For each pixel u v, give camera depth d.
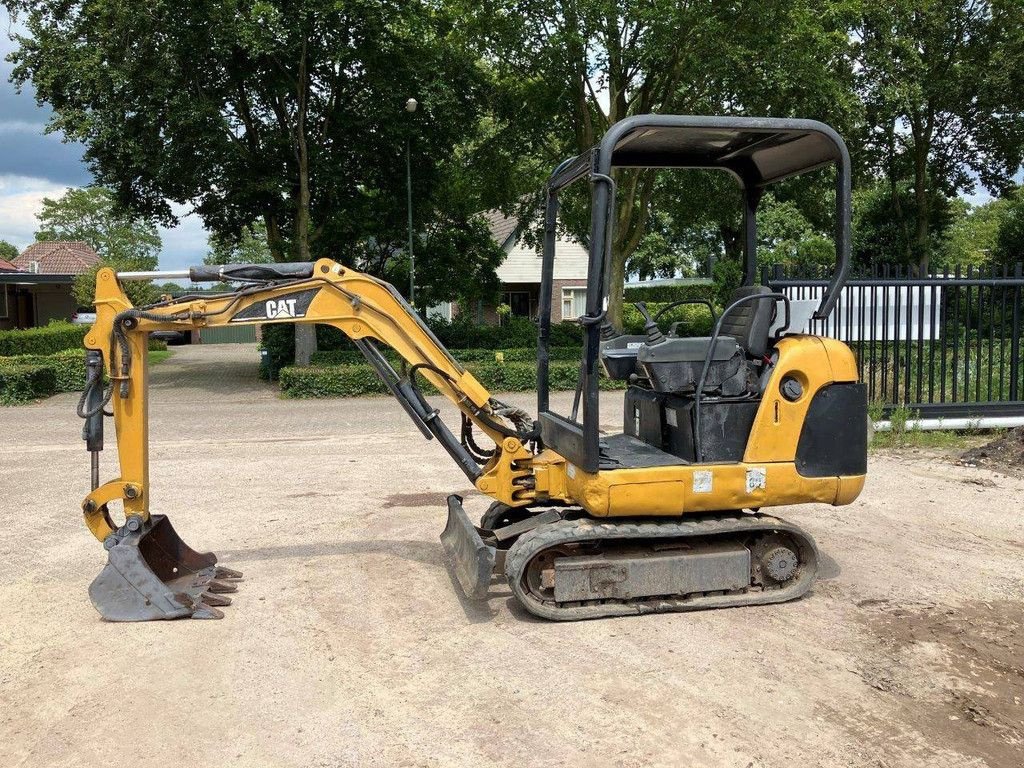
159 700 3.81
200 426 12.75
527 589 4.70
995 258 26.67
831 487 4.89
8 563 5.91
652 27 15.73
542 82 18.50
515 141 19.95
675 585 4.78
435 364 5.23
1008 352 12.59
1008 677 4.02
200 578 5.36
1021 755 3.32
